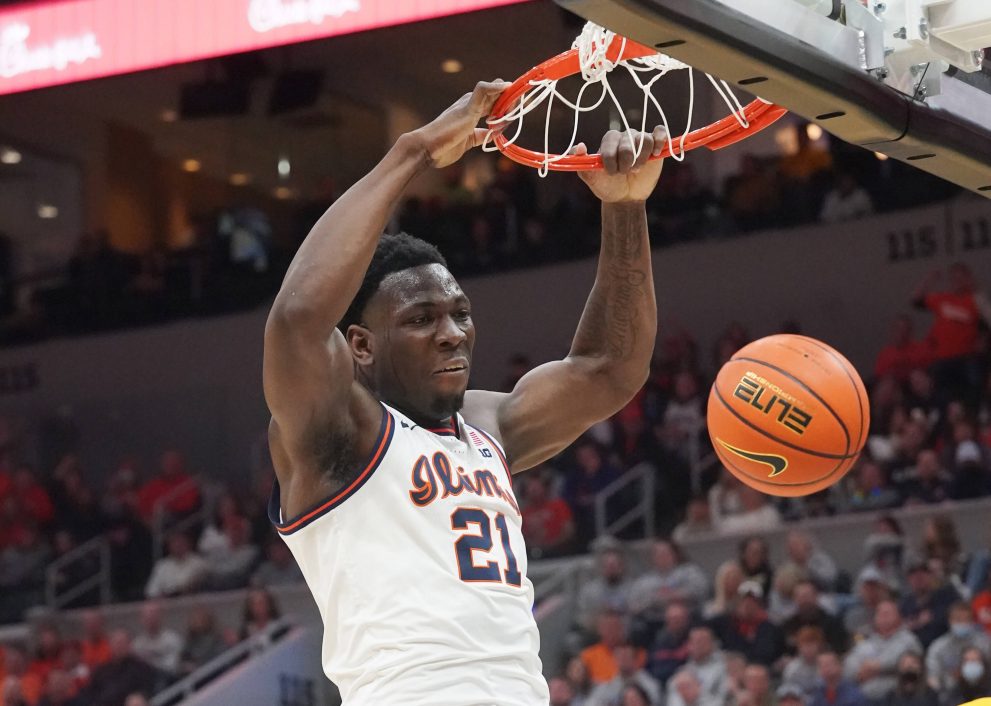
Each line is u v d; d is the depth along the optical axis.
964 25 3.15
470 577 2.88
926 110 3.24
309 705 12.63
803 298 14.55
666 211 15.32
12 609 15.00
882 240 14.28
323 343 2.80
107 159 17.98
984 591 9.78
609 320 3.47
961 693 9.22
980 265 13.77
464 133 3.03
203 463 16.91
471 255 15.92
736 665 9.87
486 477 3.06
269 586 13.55
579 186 15.73
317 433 2.86
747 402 3.44
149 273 17.47
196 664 12.84
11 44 10.16
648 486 12.51
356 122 16.94
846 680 9.55
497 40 14.95
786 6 2.94
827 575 10.52
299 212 17.31
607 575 11.44
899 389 12.49
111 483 15.87
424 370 3.05
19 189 18.34
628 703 10.30
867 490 11.52
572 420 3.47
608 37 3.09
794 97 3.00
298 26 9.39
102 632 13.39
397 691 2.80
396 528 2.89
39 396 17.59
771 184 14.89
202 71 16.11
